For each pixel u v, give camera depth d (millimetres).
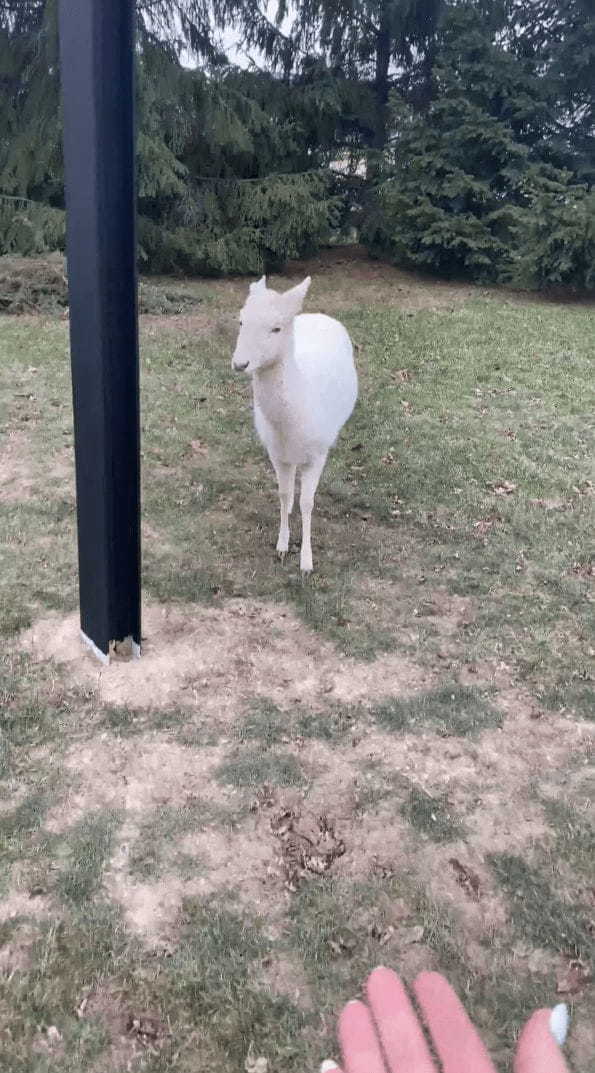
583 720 3289
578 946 2305
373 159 13719
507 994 2166
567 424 6828
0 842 2562
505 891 2482
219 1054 1992
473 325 10055
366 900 2426
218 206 13070
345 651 3666
